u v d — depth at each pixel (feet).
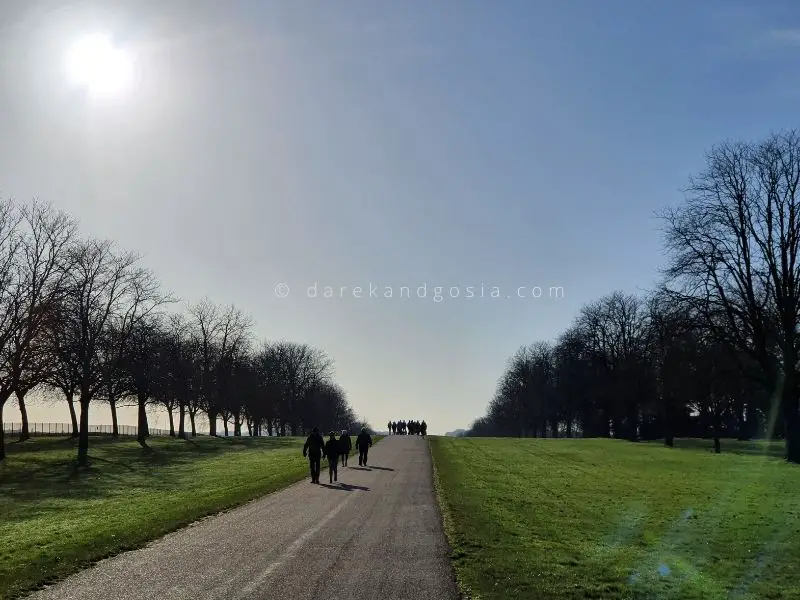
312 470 99.19
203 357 291.79
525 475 120.67
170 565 44.16
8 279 161.38
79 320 177.47
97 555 46.88
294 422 401.08
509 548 51.08
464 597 36.55
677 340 194.90
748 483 111.65
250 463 151.33
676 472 131.95
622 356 303.07
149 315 202.39
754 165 157.89
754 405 264.72
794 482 113.50
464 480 105.29
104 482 119.65
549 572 43.45
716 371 181.27
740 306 159.33
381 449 184.55
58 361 167.73
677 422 337.93
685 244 161.17
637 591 39.75
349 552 48.34
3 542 56.75
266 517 65.51
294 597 36.24
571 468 139.44
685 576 45.06
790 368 155.02
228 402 304.91
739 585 43.37
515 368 448.24
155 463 159.43
